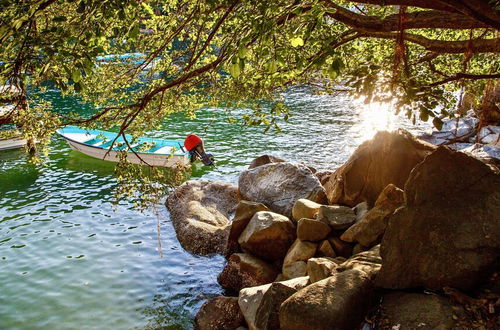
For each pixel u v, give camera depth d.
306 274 9.44
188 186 16.47
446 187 6.46
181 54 9.35
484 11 4.58
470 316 5.57
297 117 29.27
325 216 10.59
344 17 6.05
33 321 9.62
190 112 9.77
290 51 5.41
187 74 6.40
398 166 11.16
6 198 17.00
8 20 3.86
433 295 6.08
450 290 5.98
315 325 5.78
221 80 9.28
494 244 5.90
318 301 5.97
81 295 10.62
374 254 7.71
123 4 4.36
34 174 19.78
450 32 9.68
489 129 19.03
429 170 6.60
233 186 16.73
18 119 7.66
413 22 5.81
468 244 6.02
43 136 7.97
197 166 20.42
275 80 7.30
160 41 8.82
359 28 6.07
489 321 5.43
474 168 6.44
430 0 4.88
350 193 11.77
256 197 14.09
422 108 5.11
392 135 11.43
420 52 9.40
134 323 9.60
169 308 10.17
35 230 14.21
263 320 7.02
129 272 11.70
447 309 5.72
